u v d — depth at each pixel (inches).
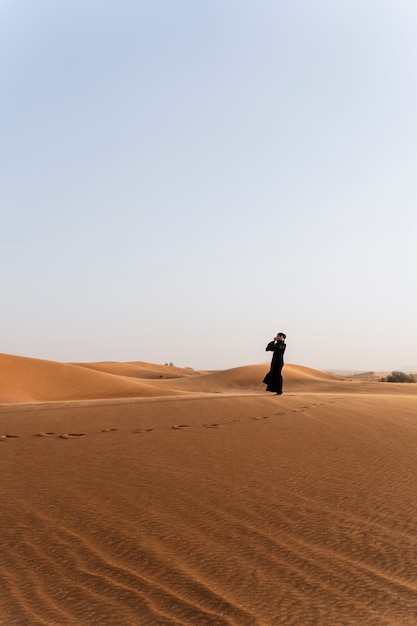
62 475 309.9
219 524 234.1
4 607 169.8
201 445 385.1
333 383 2775.6
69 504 260.8
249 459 344.2
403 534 218.8
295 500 263.9
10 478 305.3
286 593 175.2
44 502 263.9
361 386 2573.8
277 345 808.3
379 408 563.2
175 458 347.6
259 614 163.2
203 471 316.8
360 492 274.1
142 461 340.2
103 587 181.3
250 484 290.7
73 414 539.2
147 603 170.7
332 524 231.8
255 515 244.2
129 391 2287.2
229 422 482.9
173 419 498.9
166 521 238.1
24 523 237.1
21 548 212.1
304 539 217.0
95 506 257.8
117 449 373.7
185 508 254.2
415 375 3676.2
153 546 212.4
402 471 311.3
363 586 177.9
